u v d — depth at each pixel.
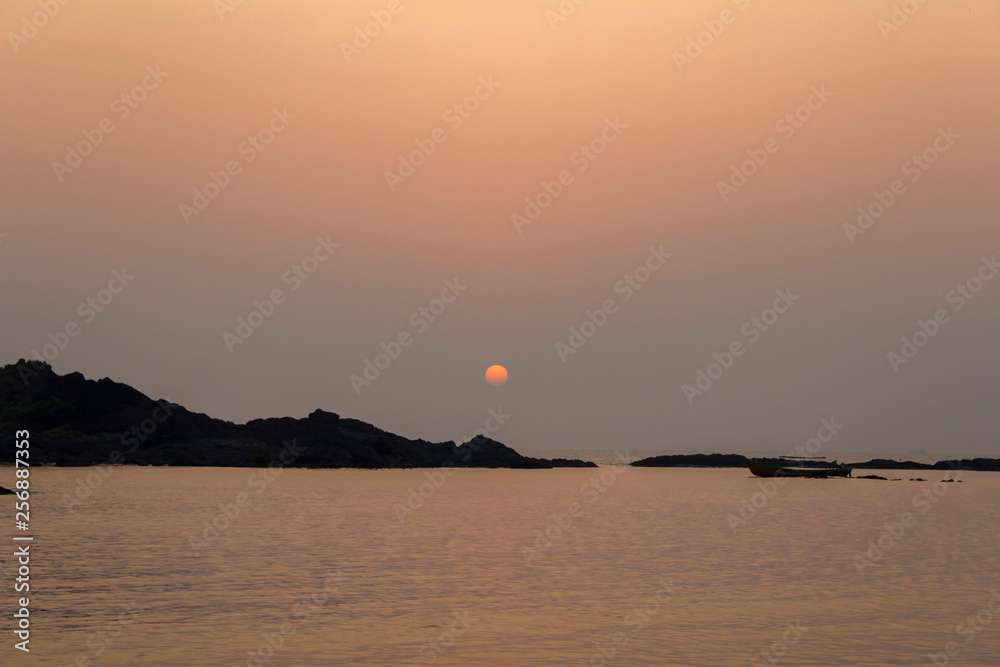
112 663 20.61
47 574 32.81
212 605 27.23
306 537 46.56
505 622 25.34
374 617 25.81
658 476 161.88
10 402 151.25
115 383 159.38
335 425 174.12
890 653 22.31
